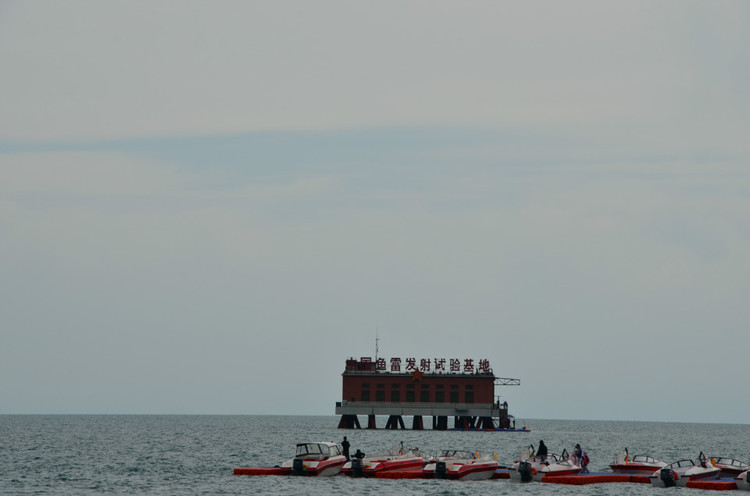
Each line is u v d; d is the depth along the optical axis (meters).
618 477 143.25
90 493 129.50
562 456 151.38
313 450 149.88
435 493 127.81
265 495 125.75
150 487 135.75
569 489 133.62
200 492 129.12
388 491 129.50
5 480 147.12
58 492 130.88
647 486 137.50
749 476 131.50
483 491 130.50
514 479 140.62
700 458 144.25
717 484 133.38
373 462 144.75
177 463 185.50
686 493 130.12
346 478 143.50
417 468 148.62
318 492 128.25
